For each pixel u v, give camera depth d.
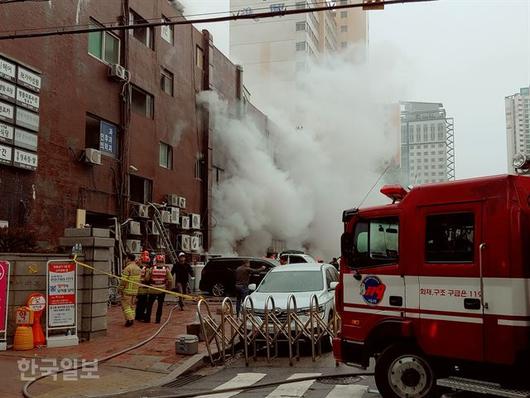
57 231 18.42
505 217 6.19
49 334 11.30
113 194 21.70
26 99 17.11
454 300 6.54
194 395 7.86
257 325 10.82
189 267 18.30
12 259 10.93
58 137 18.70
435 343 6.67
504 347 6.08
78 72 19.89
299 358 10.66
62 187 18.80
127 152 22.48
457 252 6.59
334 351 7.89
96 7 21.12
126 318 13.97
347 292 7.77
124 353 10.56
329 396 7.66
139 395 7.91
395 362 7.07
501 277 6.15
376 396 7.61
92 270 11.90
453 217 6.69
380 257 7.43
